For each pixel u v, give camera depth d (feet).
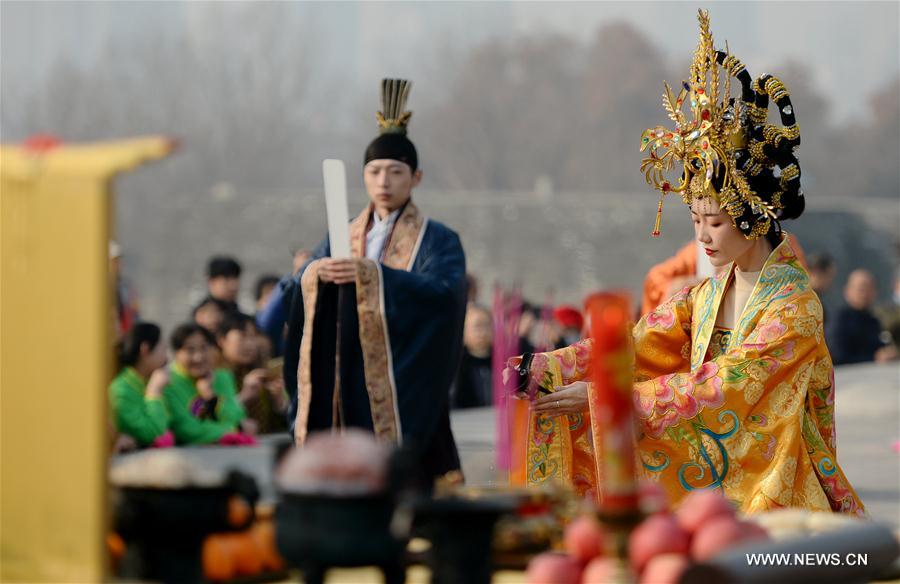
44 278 19.34
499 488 24.07
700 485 34.17
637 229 404.98
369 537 18.02
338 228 45.57
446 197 414.21
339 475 17.94
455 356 47.88
